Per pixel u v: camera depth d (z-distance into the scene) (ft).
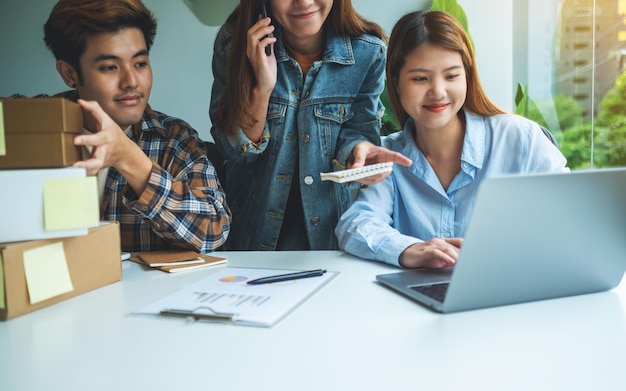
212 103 5.02
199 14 8.83
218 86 4.96
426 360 1.87
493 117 4.39
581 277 2.55
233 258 3.65
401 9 9.00
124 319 2.41
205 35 8.89
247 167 4.98
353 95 4.74
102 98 4.04
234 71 4.45
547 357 1.88
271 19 4.60
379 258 3.36
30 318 2.46
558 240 2.38
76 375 1.84
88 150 3.35
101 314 2.49
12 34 8.92
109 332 2.25
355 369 1.81
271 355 1.95
